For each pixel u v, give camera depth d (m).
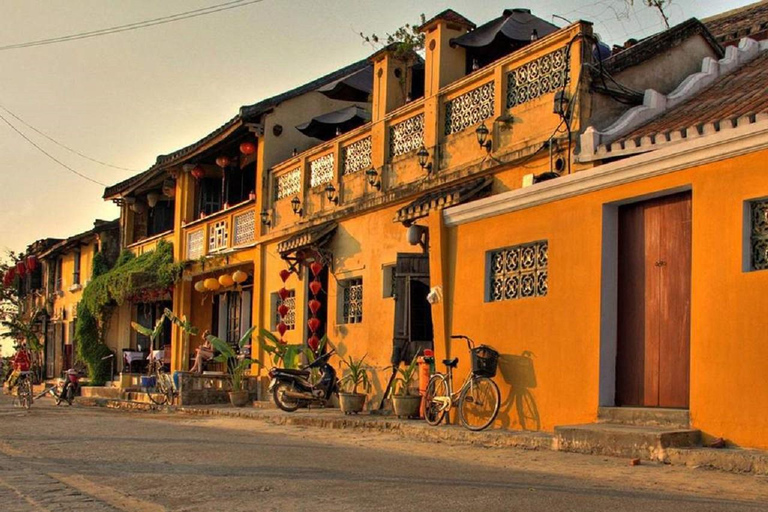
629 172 9.97
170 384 21.44
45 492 7.08
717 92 12.02
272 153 21.03
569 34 12.12
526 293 11.59
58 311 36.19
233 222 22.64
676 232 9.79
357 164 17.50
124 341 29.48
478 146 13.84
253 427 14.48
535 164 12.62
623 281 10.34
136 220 30.42
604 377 10.20
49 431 13.38
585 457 9.12
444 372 12.78
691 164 9.29
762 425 8.35
